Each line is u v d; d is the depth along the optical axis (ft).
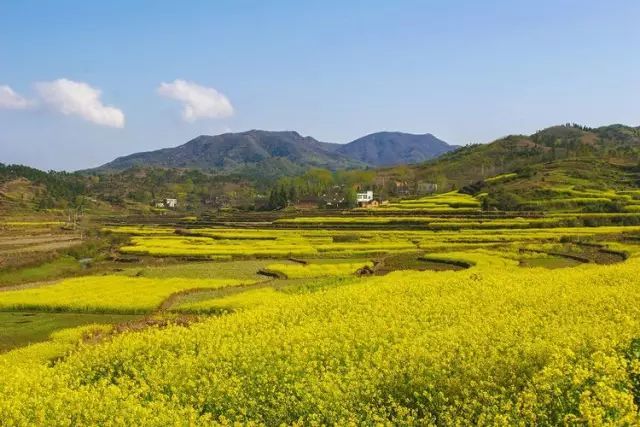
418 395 46.88
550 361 50.44
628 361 48.32
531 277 116.16
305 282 163.32
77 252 263.90
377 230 325.62
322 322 80.23
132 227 414.41
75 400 52.39
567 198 412.16
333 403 46.78
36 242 308.60
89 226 433.48
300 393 48.91
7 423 48.80
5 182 654.53
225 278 175.52
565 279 108.78
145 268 205.98
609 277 107.24
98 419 48.93
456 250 241.14
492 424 41.11
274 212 516.73
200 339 73.41
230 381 53.72
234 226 390.21
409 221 349.61
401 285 112.98
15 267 210.18
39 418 49.78
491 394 46.85
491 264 187.32
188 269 198.80
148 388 56.03
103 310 125.70
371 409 46.50
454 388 48.47
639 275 106.42
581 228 301.22
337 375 51.37
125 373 68.08
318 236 304.50
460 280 116.78
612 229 288.10
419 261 213.46
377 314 81.51
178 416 46.32
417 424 44.39
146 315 120.67
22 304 128.26
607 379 41.70
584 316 71.46
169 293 140.77
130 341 74.64
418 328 69.26
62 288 150.71
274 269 188.65
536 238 264.93
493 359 51.72
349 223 357.20
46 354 85.30
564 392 43.06
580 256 209.36
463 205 425.28
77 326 112.47
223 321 85.20
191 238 305.94
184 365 60.64
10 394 56.65
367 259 224.53
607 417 36.11
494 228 316.40
